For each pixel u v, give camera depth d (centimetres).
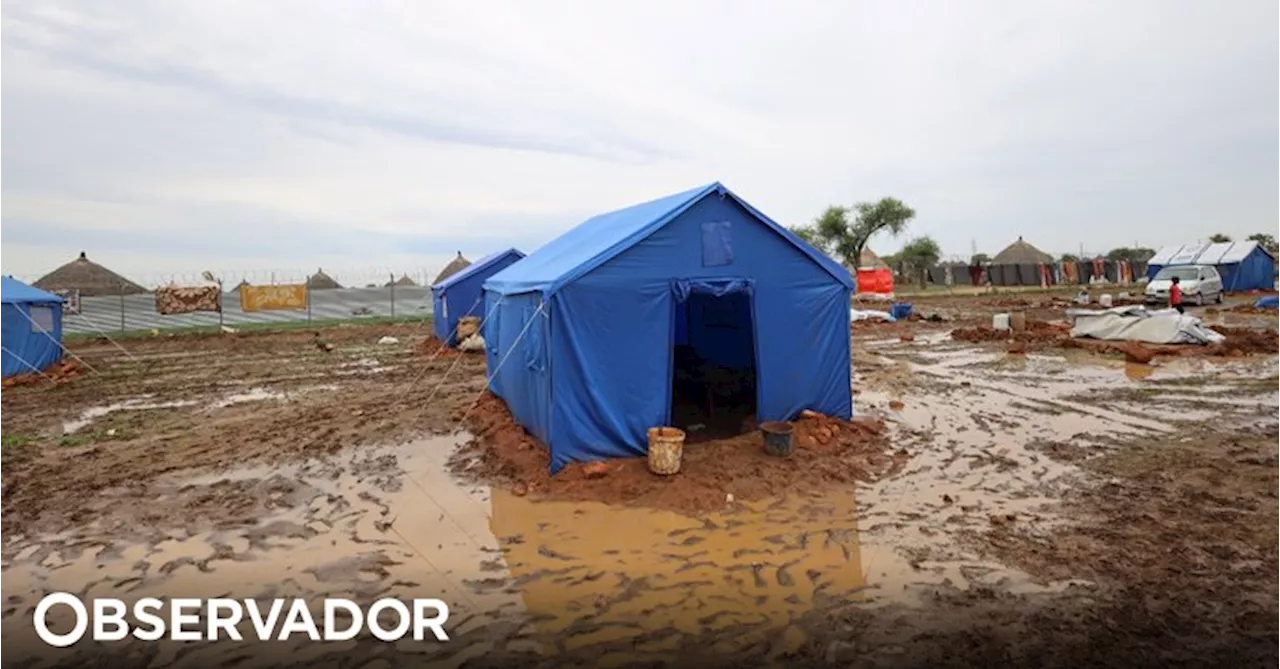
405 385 1585
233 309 3269
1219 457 833
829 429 969
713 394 1212
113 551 625
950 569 550
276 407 1339
